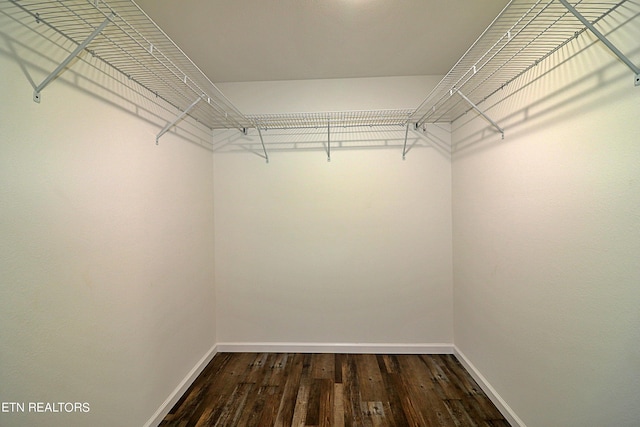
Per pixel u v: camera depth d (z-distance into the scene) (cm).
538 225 125
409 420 153
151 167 151
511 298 147
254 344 234
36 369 89
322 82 227
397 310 229
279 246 232
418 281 228
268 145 231
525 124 134
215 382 190
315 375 197
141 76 145
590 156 98
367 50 185
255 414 159
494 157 162
